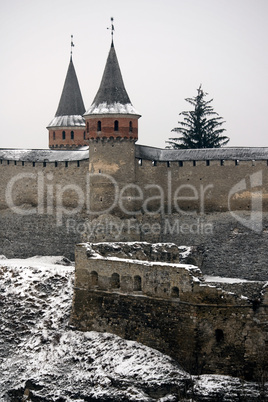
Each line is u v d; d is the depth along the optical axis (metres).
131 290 71.50
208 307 65.25
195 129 131.88
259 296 65.19
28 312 80.44
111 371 67.25
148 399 63.38
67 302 80.75
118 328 72.00
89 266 75.44
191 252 94.75
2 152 109.12
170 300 67.62
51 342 74.75
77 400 65.62
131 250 81.25
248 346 64.38
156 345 68.44
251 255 95.69
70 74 126.38
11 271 88.38
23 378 70.06
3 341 76.94
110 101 100.06
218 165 99.69
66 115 125.38
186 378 64.31
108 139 99.12
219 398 62.22
